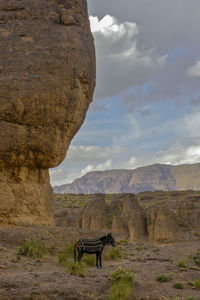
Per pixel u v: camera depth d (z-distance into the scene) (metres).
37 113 16.98
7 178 17.20
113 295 8.20
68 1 19.05
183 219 53.16
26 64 17.17
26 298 7.16
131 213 46.62
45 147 17.39
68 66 17.42
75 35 18.11
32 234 15.10
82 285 8.91
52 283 8.68
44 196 19.22
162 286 10.28
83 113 18.94
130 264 14.80
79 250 11.88
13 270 10.30
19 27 18.03
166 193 94.88
